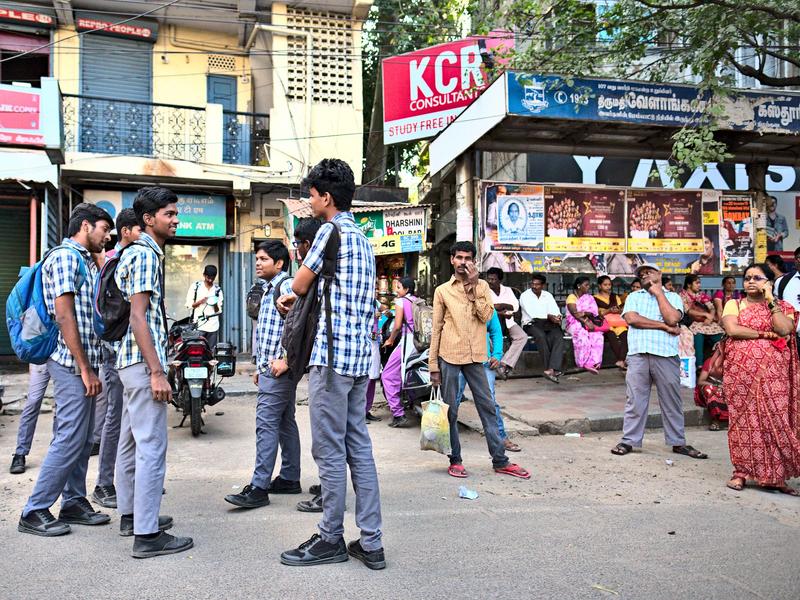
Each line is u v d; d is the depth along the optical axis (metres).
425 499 4.62
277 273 4.71
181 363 7.00
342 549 3.43
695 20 8.03
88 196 12.29
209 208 12.97
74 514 4.05
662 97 8.31
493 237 9.02
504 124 8.38
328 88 13.78
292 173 13.14
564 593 3.08
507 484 5.07
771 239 11.50
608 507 4.50
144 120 12.69
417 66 12.50
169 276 13.11
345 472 3.41
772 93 8.52
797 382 5.12
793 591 3.14
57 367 3.88
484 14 10.70
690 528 4.08
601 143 9.39
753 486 5.16
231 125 13.32
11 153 10.31
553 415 7.49
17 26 12.73
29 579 3.16
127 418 3.79
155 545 3.48
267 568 3.32
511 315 8.41
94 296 3.91
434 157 10.34
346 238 3.41
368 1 13.52
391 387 7.46
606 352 11.16
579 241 9.28
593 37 8.73
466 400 8.80
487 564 3.42
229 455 6.02
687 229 9.63
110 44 13.41
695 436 7.18
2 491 4.76
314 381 3.33
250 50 13.98
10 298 3.90
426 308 7.28
